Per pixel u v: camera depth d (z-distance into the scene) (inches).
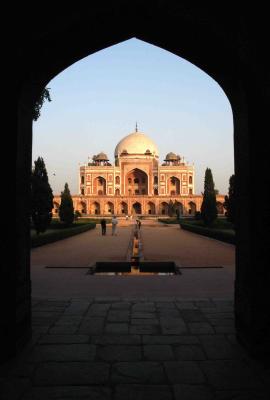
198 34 148.3
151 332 161.3
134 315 186.7
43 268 339.9
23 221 146.6
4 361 131.3
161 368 126.0
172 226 1217.4
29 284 153.9
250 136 137.6
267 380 117.6
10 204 135.3
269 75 130.8
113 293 237.1
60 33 145.1
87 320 178.4
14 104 136.2
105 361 131.7
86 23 148.3
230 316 184.2
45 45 145.6
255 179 137.4
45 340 151.9
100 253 459.8
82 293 237.6
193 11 141.9
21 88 137.8
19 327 139.0
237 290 154.3
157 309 197.6
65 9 141.0
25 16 135.6
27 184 152.6
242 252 148.1
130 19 155.3
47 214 641.6
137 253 480.1
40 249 510.3
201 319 179.6
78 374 121.8
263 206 137.7
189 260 389.4
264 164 137.9
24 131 147.1
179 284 265.9
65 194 1000.9
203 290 245.6
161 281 277.7
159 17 151.6
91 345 146.5
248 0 128.7
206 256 424.2
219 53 147.9
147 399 106.3
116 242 624.7
